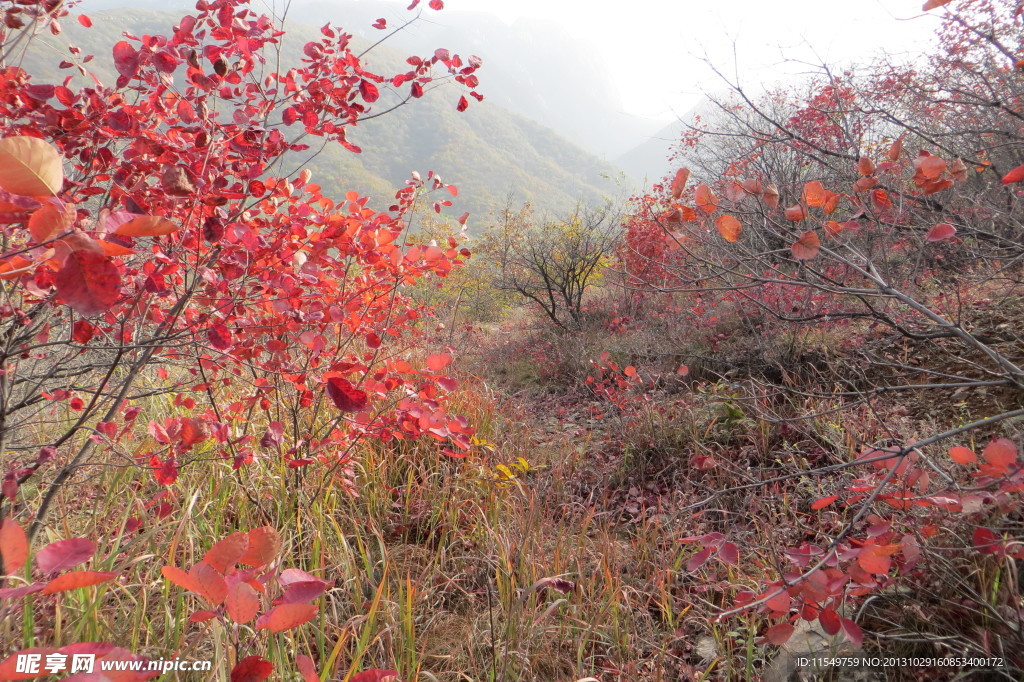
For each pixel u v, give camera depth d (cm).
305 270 240
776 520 309
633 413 495
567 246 1047
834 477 314
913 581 210
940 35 379
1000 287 441
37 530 199
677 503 363
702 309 636
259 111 234
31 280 153
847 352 464
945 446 294
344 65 243
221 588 100
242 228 214
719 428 443
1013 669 175
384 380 287
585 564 300
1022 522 199
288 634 193
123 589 188
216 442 283
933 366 411
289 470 299
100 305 95
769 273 470
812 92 709
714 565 289
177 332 215
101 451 278
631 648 244
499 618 250
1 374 207
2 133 188
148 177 217
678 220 219
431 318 625
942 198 292
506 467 340
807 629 226
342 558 258
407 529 319
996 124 353
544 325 936
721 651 237
